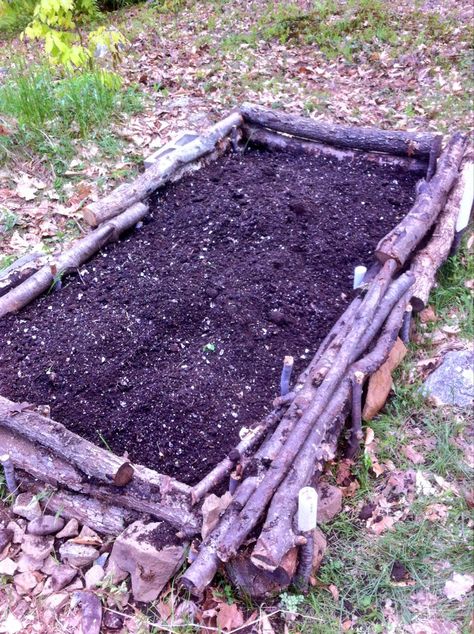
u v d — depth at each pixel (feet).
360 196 9.82
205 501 5.34
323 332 7.63
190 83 14.79
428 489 6.12
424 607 5.25
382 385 6.83
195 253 8.65
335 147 10.88
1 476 6.34
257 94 14.20
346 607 5.29
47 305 8.07
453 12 17.15
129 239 9.13
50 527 5.85
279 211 9.24
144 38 17.31
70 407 6.70
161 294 7.90
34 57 15.34
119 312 7.72
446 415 6.84
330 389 6.01
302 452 5.49
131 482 5.66
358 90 14.52
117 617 5.30
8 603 5.47
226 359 7.16
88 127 11.94
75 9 15.14
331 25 16.94
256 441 5.94
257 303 7.83
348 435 6.46
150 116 12.92
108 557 5.70
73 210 10.12
